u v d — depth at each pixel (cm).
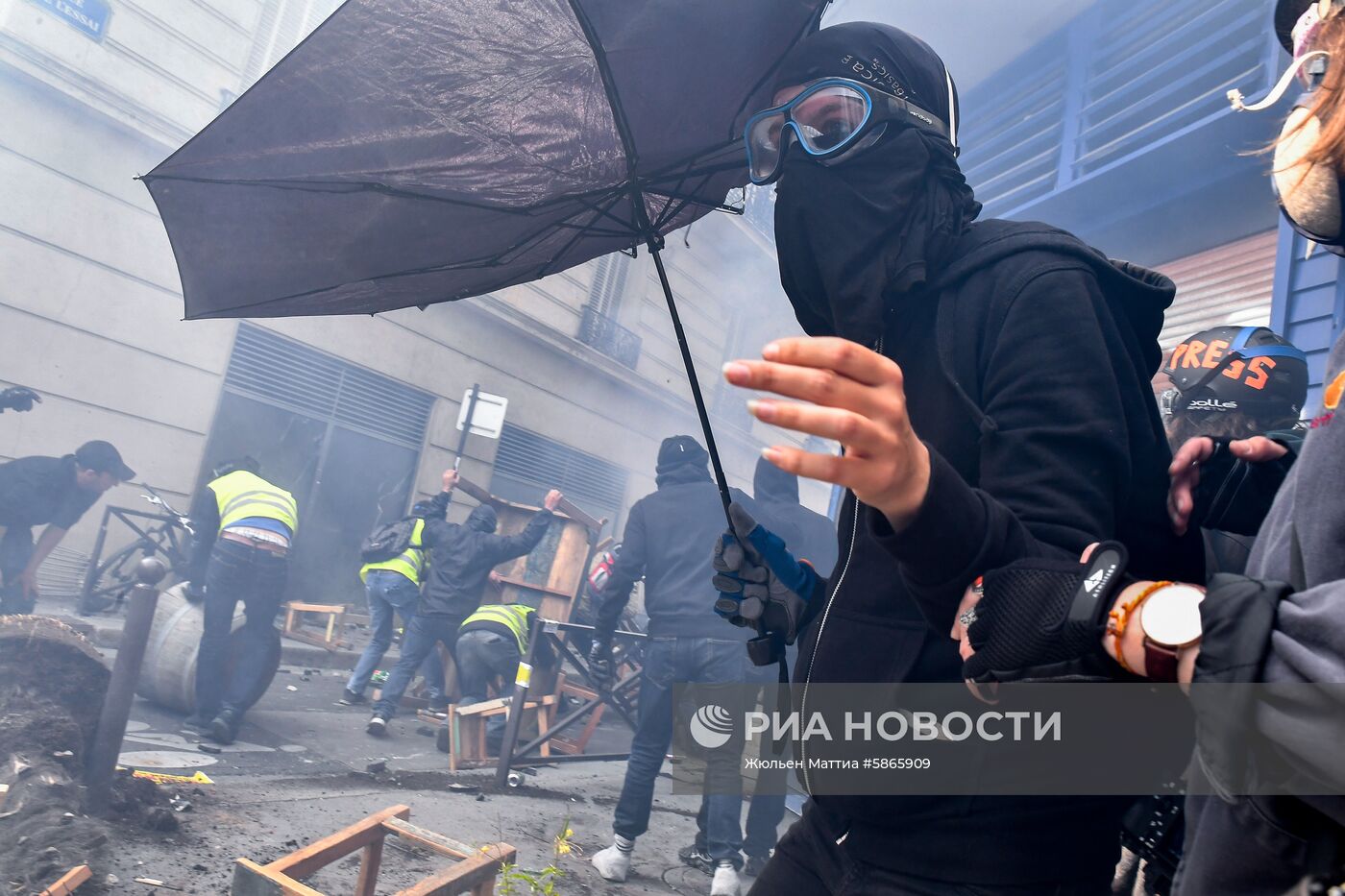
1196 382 184
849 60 122
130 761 408
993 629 75
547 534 762
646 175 177
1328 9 72
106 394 981
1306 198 71
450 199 165
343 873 314
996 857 98
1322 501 61
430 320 1359
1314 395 467
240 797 379
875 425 59
